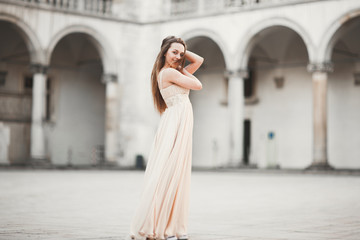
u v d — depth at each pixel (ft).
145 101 110.93
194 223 24.18
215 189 50.26
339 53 104.37
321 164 91.04
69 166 106.83
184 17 105.50
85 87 122.42
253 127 114.62
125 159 110.01
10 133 111.34
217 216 27.45
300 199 39.17
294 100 109.81
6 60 111.96
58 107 118.42
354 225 23.65
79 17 104.73
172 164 16.61
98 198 39.04
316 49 91.04
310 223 24.39
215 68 118.83
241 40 98.68
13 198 38.19
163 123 17.38
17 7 97.55
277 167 108.68
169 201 16.34
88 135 122.72
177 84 17.43
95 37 107.04
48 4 100.99
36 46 99.96
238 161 98.68
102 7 107.86
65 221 24.56
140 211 16.31
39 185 53.47
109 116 109.29
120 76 109.81
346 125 104.01
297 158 109.19
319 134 91.40
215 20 101.65
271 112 112.37
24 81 114.73
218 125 118.42
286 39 105.91
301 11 92.27
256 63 113.70
